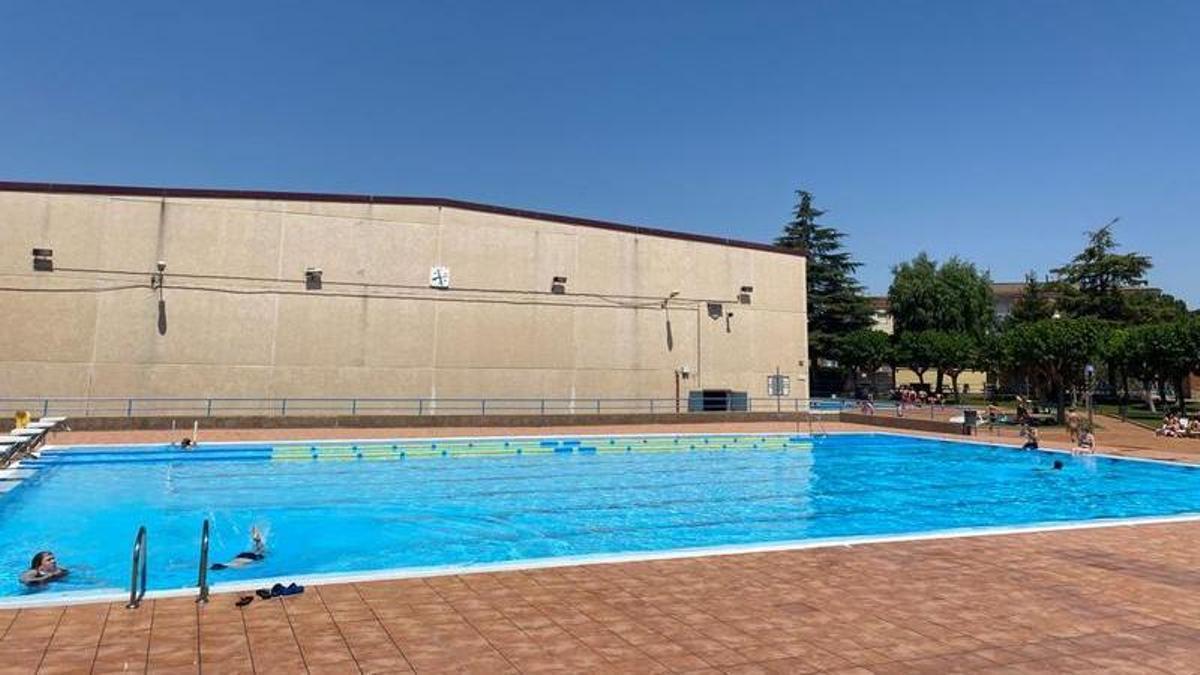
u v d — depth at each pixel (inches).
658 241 1418.6
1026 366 1381.6
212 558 419.8
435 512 567.5
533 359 1290.6
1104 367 1743.4
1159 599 273.6
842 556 338.6
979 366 2253.9
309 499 611.2
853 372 2458.2
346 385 1163.3
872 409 1562.5
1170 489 721.0
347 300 1173.7
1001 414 1512.1
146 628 221.9
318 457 856.9
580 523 534.6
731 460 939.3
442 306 1230.3
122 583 359.6
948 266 2608.3
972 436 1131.3
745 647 216.4
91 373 1040.8
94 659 195.5
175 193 1098.1
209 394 1092.5
